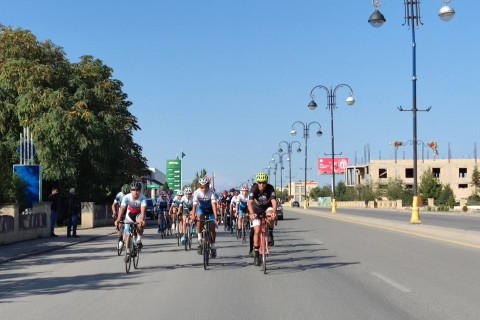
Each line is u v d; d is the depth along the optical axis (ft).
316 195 558.97
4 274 46.32
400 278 39.52
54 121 114.73
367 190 387.14
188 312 29.22
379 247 62.69
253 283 38.34
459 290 34.60
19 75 119.44
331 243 68.95
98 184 134.62
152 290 36.19
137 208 46.11
